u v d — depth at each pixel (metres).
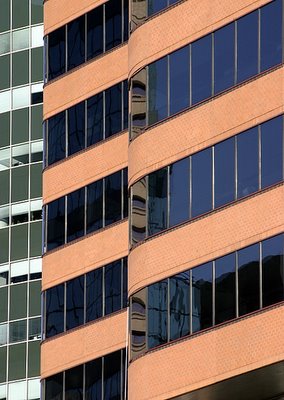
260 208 93.56
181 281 96.81
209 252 95.56
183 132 98.12
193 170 97.31
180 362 96.06
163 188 98.81
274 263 92.50
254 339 92.75
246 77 95.38
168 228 98.06
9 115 133.88
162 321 97.44
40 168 131.88
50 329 109.38
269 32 94.56
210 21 97.69
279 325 91.75
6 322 129.88
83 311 107.38
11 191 132.50
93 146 108.94
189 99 98.19
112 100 108.25
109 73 108.75
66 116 111.06
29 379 127.75
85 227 108.44
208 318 95.06
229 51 96.50
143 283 98.88
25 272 130.25
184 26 99.12
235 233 94.56
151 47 100.75
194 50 98.38
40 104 133.00
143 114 100.75
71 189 109.81
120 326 104.62
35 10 134.38
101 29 109.94
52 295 109.69
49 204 111.19
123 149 106.94
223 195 95.50
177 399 96.81
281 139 93.19
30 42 134.12
